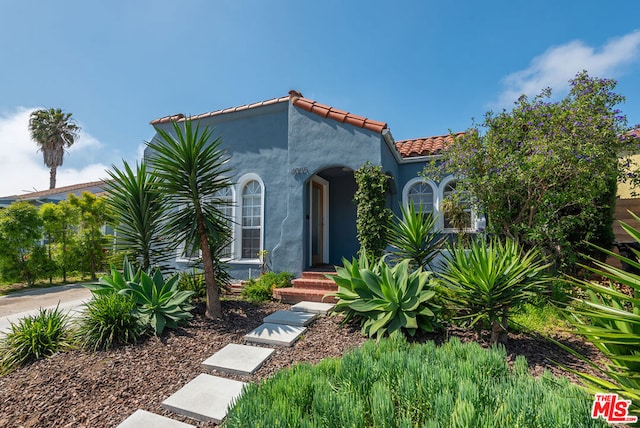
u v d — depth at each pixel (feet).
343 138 27.20
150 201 22.81
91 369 13.32
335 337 16.29
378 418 6.81
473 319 14.10
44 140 91.30
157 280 19.85
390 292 15.48
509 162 21.53
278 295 24.45
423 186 31.40
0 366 14.23
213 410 10.22
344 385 8.58
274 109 31.27
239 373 12.89
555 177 21.27
